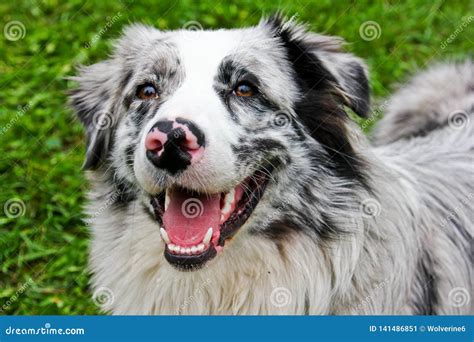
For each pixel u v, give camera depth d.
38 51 7.89
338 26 8.05
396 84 6.96
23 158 6.86
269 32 4.62
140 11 8.03
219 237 4.07
